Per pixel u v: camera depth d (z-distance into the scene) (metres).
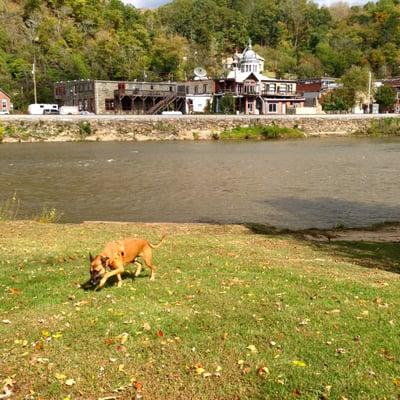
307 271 11.68
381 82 114.75
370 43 165.62
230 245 14.95
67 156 45.34
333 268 12.32
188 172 35.34
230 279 10.51
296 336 7.56
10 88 92.19
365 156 47.00
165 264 11.76
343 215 22.67
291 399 6.00
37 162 40.69
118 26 128.50
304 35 171.62
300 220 21.67
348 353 7.04
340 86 103.81
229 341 7.35
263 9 174.62
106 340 7.33
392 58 152.62
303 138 74.62
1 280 10.27
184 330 7.72
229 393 6.14
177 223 19.78
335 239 17.75
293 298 9.29
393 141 67.75
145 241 10.12
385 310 8.84
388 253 15.12
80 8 123.50
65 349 7.08
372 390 6.13
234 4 179.00
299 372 6.52
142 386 6.26
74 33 114.62
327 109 97.12
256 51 156.75
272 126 76.38
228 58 143.25
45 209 23.53
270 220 21.62
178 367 6.66
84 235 16.03
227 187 29.52
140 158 43.94
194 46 146.25
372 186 30.22
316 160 43.38
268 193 27.81
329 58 150.25
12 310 8.56
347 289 10.11
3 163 39.94
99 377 6.44
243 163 40.81
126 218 21.91
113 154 47.44
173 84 91.38
